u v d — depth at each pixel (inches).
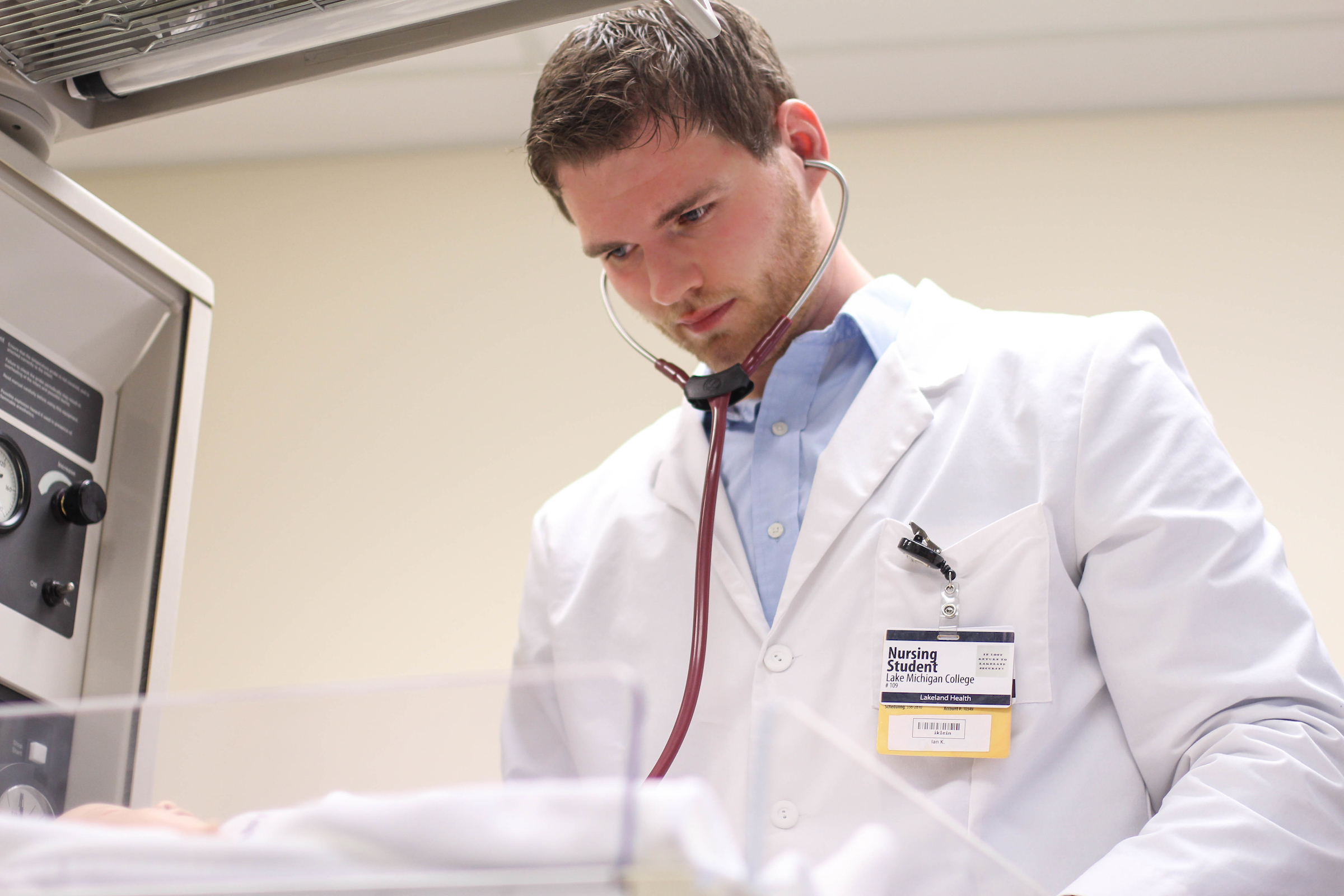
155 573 50.4
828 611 44.2
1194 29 89.4
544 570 53.1
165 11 42.6
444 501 95.5
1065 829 39.6
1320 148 93.0
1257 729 37.2
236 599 95.3
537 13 40.7
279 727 20.1
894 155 99.3
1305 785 35.2
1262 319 88.9
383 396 100.0
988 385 47.5
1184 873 33.4
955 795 40.3
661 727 45.2
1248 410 86.5
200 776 20.5
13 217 46.4
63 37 43.9
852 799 17.1
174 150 109.4
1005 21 90.2
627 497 52.0
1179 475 42.6
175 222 109.5
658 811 13.6
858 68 95.7
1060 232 94.4
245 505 98.3
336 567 95.0
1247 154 93.8
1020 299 92.9
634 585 48.8
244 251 107.3
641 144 46.7
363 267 104.9
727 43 48.5
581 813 13.9
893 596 43.4
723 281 48.2
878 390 48.4
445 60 95.7
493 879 14.0
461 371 99.7
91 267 49.6
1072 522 43.6
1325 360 87.0
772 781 15.6
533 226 103.5
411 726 19.5
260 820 17.4
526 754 41.4
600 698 16.5
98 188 112.0
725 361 51.4
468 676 19.3
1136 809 40.1
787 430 49.7
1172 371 46.8
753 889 13.9
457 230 104.6
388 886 14.3
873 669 42.5
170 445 51.9
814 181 52.2
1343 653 79.2
